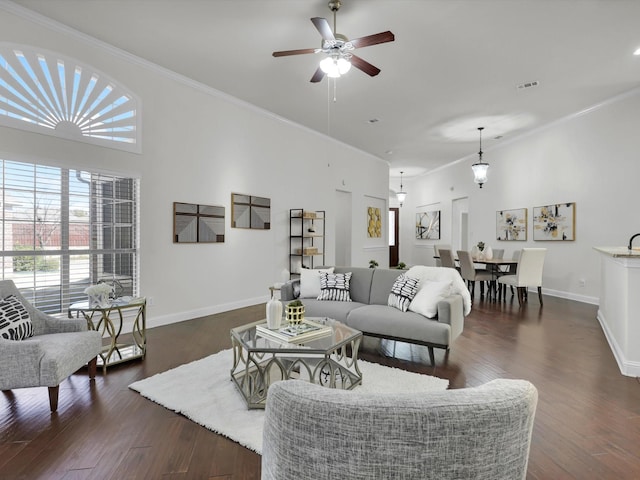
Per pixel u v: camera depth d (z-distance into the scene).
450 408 0.78
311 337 2.66
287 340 2.57
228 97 5.34
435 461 0.77
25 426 2.19
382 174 9.66
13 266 3.37
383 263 9.72
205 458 1.89
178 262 4.73
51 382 2.31
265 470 0.95
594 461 1.89
